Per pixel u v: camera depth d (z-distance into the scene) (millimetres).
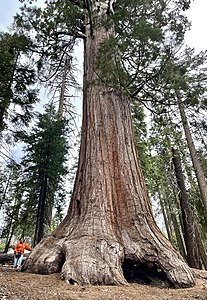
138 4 7125
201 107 9984
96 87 8102
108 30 8562
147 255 4926
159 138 16312
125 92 7789
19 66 12914
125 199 5992
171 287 4590
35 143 15789
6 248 17438
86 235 5133
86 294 3551
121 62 7234
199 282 4961
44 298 3223
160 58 6891
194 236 12742
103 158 6586
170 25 6926
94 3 10453
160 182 16609
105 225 5371
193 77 8102
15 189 16516
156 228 5684
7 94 11398
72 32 11031
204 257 13008
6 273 5008
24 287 3725
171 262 4840
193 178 16391
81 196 6199
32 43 12242
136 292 3973
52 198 15625
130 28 7289
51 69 13617
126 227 5527
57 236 5715
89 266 4387
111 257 4641
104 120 7367
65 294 3465
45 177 15289
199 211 16094
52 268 4910
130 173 6438
